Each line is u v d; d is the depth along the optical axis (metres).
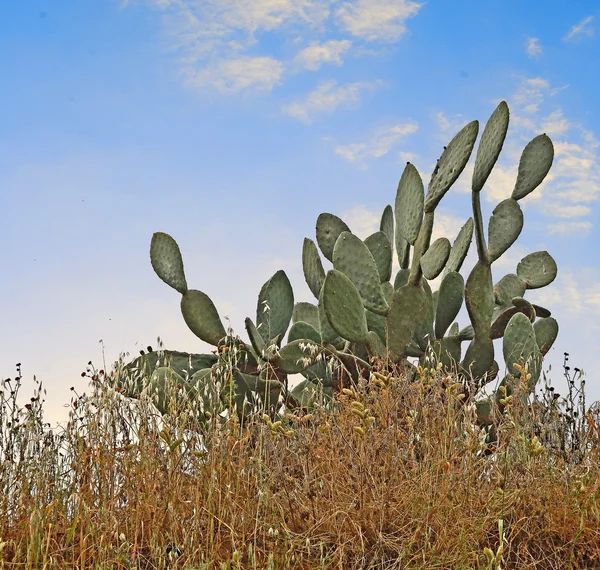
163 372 5.27
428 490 3.56
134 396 4.65
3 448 4.02
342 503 3.54
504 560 3.42
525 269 7.92
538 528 3.60
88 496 3.69
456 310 6.57
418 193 6.38
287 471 4.02
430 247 6.42
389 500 3.60
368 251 6.22
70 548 3.30
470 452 3.79
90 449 3.85
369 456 3.72
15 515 3.71
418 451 4.14
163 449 3.89
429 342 6.24
